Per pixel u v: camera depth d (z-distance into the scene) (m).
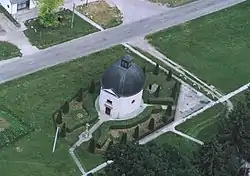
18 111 138.12
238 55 168.38
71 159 128.50
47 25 165.38
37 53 157.25
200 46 169.75
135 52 163.62
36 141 131.25
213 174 113.12
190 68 160.75
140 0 186.25
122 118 139.62
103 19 174.38
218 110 147.50
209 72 160.38
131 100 138.25
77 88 147.50
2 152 127.38
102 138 133.12
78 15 174.00
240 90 155.50
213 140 115.75
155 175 98.81
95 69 154.75
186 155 114.50
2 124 132.75
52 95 144.00
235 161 122.00
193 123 142.25
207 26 179.00
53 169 125.44
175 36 172.38
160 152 105.12
